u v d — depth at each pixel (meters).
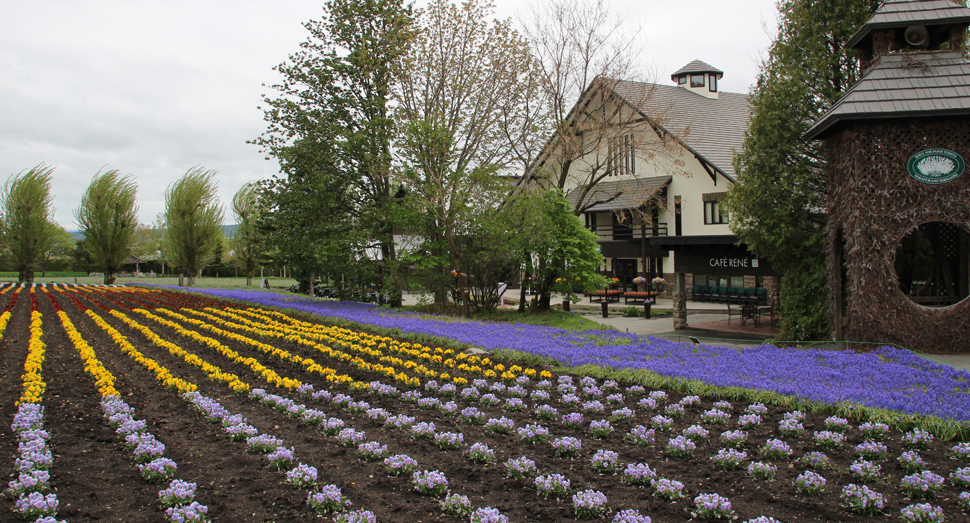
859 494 4.87
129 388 9.52
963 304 11.55
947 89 11.77
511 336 14.90
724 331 18.12
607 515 4.89
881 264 11.95
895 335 11.83
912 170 11.80
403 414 8.01
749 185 14.83
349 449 6.59
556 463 6.16
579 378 10.30
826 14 14.46
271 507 5.05
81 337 15.39
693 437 6.87
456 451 6.55
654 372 9.98
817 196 14.56
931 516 4.57
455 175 19.61
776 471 5.80
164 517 4.85
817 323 13.86
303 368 11.34
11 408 8.13
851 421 7.18
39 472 5.42
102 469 5.91
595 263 19.98
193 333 15.61
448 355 12.73
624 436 6.99
